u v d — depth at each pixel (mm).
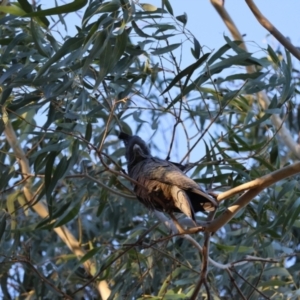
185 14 9273
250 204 10922
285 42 9844
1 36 10289
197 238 11766
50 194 9344
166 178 7648
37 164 9570
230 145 10562
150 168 8016
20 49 10211
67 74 9453
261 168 11266
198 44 9242
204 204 7641
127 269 11188
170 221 9094
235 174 10641
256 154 10195
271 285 11109
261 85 9805
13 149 11641
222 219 7887
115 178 10859
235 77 9922
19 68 9453
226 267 9336
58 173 9352
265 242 11289
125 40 8633
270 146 11742
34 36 9406
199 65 8758
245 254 11664
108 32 8672
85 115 9531
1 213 11250
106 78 10047
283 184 10203
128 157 9844
